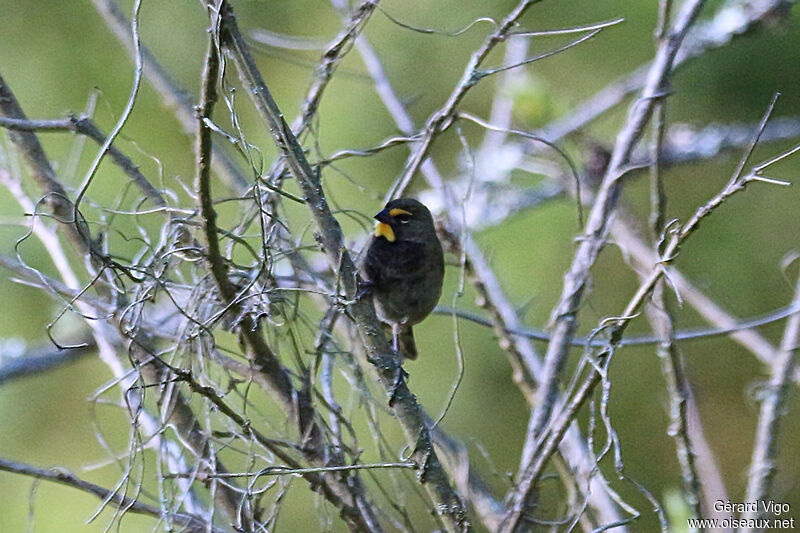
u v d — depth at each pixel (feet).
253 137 39.01
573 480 26.20
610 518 25.66
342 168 40.22
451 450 26.84
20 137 26.23
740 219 44.47
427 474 23.21
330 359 26.68
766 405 24.95
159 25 40.50
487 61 42.06
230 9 22.45
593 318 43.47
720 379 47.70
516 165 38.34
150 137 39.45
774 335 43.86
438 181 32.94
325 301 27.32
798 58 40.63
